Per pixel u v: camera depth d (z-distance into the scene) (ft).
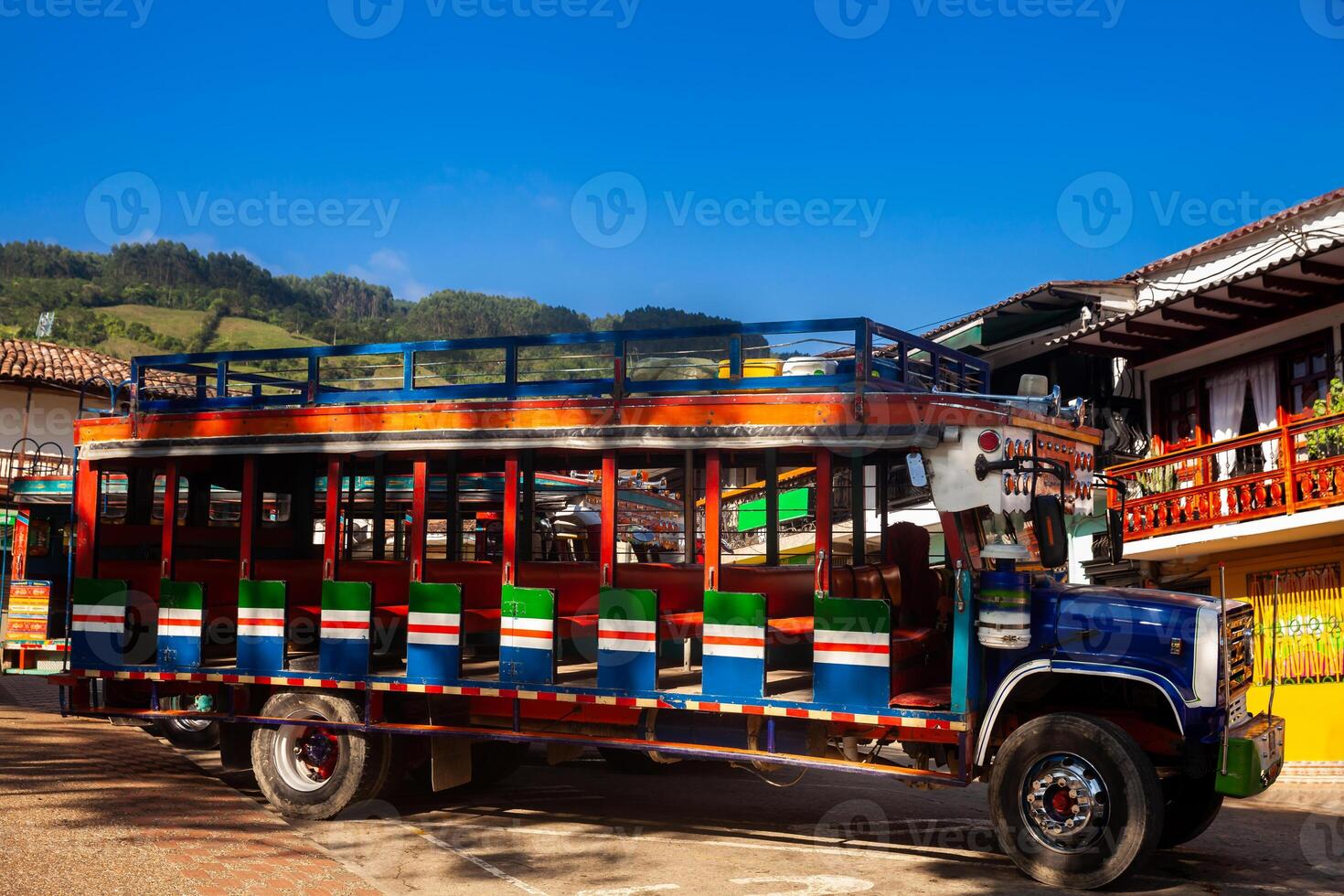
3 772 28.43
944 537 23.22
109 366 93.35
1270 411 52.31
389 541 37.35
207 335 282.36
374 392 28.35
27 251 341.82
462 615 26.53
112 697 31.50
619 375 25.46
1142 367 59.98
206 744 36.60
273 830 25.55
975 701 22.74
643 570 26.73
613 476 25.44
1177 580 52.65
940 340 72.90
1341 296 47.60
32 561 47.26
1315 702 44.21
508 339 27.02
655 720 25.13
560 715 26.02
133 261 344.28
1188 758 22.49
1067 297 63.67
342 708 27.68
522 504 30.89
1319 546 44.60
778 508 28.68
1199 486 46.98
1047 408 24.57
